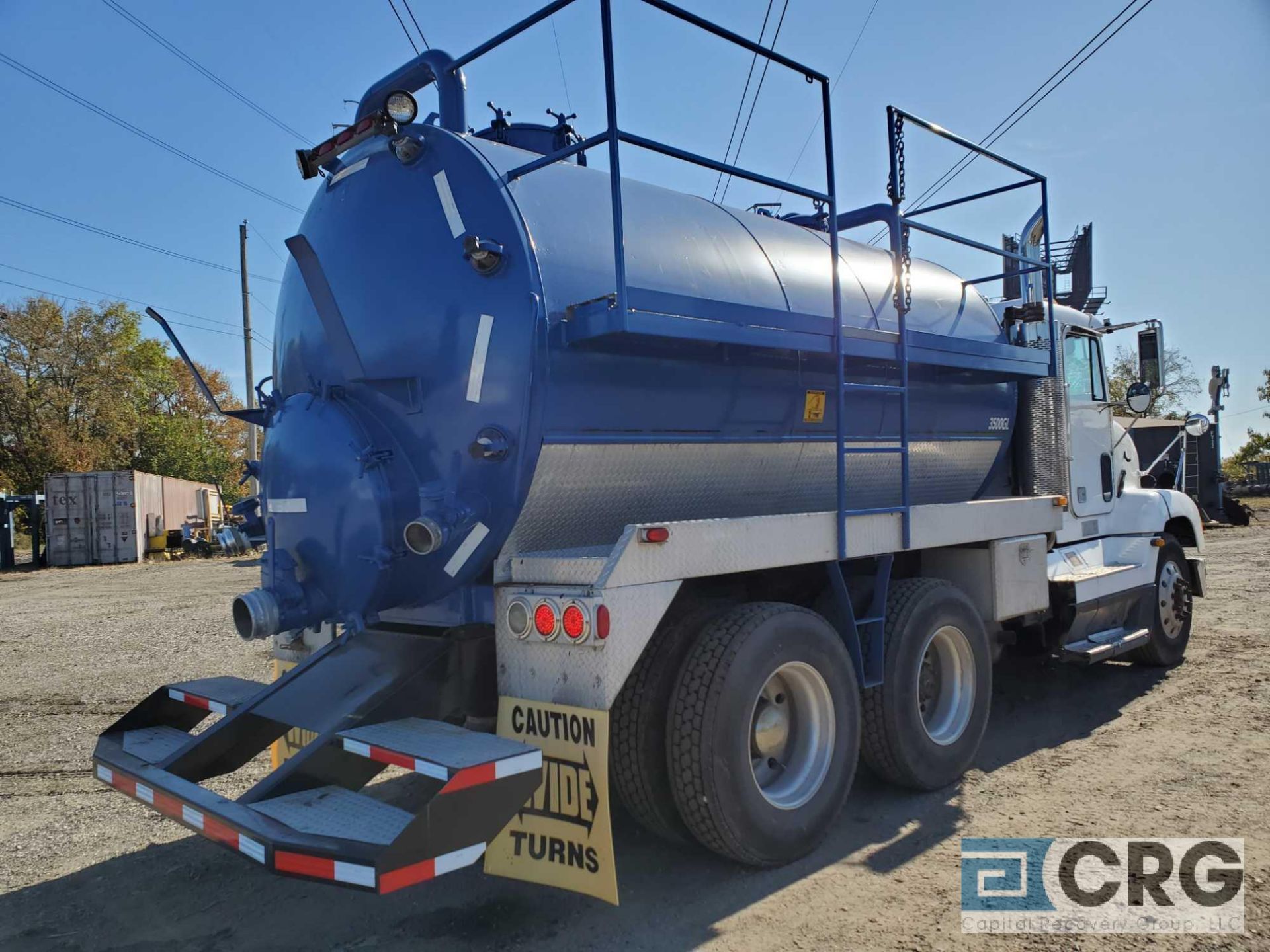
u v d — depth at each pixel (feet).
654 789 11.68
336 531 11.98
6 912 11.44
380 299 12.54
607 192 13.46
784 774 12.64
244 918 11.13
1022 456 20.72
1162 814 13.56
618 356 12.01
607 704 10.08
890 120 15.33
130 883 12.26
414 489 11.89
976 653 15.97
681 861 12.38
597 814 10.02
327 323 12.51
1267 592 36.63
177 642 32.73
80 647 32.27
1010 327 19.71
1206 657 24.82
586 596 10.30
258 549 14.34
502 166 12.14
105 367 122.83
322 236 13.60
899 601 14.85
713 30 11.82
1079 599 19.53
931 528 15.56
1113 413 24.07
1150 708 19.75
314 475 12.23
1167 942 9.89
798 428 14.92
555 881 10.30
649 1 11.04
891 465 17.10
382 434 12.17
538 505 11.57
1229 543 58.59
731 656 11.36
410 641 11.41
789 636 12.17
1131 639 20.92
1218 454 73.56
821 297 15.15
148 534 81.51
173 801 10.23
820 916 10.68
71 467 112.37
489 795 9.07
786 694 12.82
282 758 14.19
